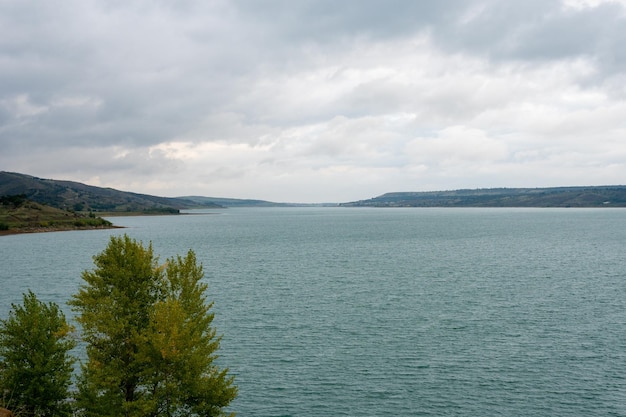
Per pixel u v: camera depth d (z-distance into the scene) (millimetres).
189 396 27469
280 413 35094
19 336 30766
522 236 181125
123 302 27859
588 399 36500
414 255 125062
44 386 30484
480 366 42688
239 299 69438
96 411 27062
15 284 82688
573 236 177875
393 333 52094
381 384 39406
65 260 116562
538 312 60219
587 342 48500
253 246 156375
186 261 30547
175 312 26391
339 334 51938
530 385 38875
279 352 46500
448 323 55625
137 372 27344
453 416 34469
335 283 82812
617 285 78188
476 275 89938
